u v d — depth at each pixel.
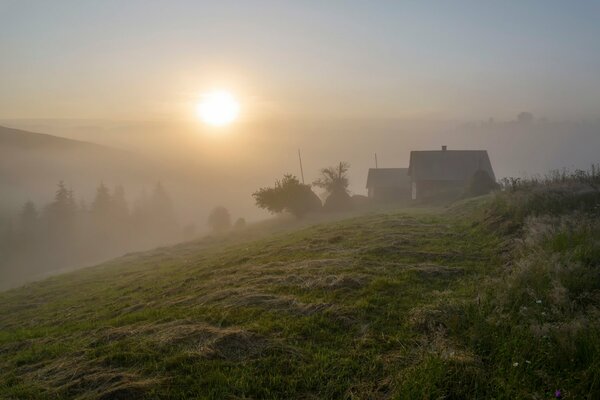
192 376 4.89
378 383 4.55
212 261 16.52
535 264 7.29
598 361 4.16
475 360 4.62
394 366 4.83
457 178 45.75
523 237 10.15
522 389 4.03
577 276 6.46
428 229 15.15
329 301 7.29
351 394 4.36
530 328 5.09
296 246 14.88
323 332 5.97
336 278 8.70
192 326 6.48
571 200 12.01
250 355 5.34
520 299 6.13
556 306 5.71
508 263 8.84
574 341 4.56
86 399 4.49
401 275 8.73
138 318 8.23
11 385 5.46
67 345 7.12
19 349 7.91
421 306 6.70
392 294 7.51
